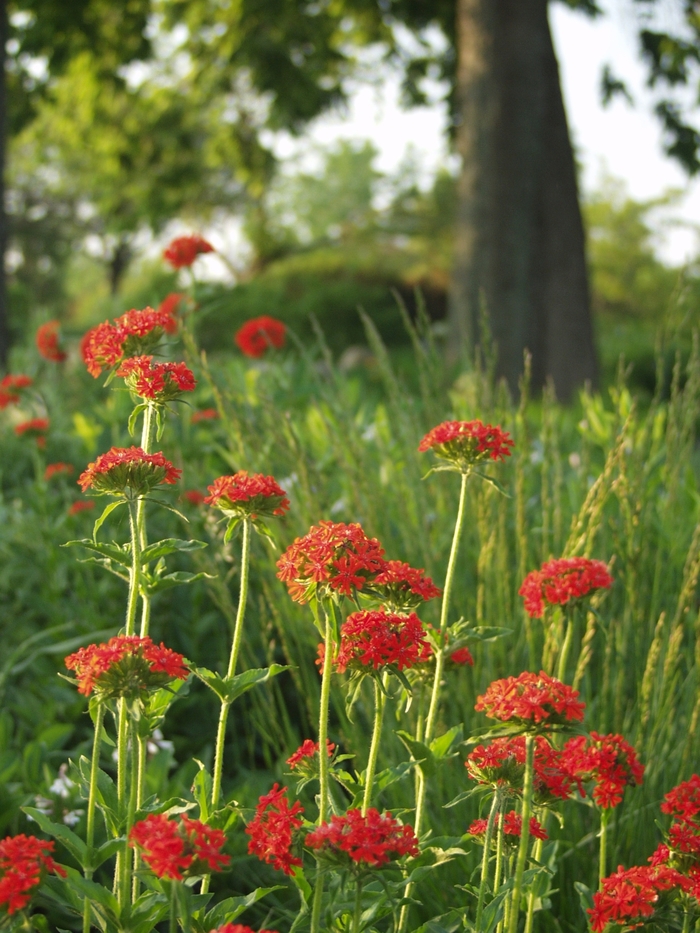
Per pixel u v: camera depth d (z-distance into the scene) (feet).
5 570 10.67
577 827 6.69
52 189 106.42
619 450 7.36
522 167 27.17
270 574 8.70
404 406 9.57
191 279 11.89
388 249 85.35
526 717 4.17
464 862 6.46
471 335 26.94
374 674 4.52
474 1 27.53
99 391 16.51
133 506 4.82
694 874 4.62
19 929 4.07
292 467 8.82
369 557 4.43
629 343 57.06
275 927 6.70
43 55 38.68
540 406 15.37
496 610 8.04
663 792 6.98
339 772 4.92
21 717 8.84
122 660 4.23
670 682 7.45
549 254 29.30
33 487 11.37
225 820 4.58
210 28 43.19
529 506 10.00
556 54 29.60
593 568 5.69
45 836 6.86
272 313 64.18
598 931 4.57
